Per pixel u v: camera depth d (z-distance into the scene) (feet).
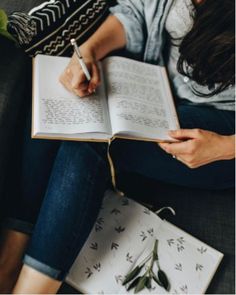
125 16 3.29
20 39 2.99
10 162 3.09
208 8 2.98
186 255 3.02
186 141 2.85
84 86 2.87
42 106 2.74
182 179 3.26
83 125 2.69
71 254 2.76
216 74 3.10
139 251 3.02
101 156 2.78
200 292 2.88
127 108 2.90
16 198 3.00
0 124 2.65
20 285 2.76
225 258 3.07
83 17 3.22
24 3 3.37
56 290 2.82
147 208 3.22
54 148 2.93
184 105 3.33
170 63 3.37
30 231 2.93
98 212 2.86
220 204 3.32
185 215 3.25
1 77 2.75
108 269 2.94
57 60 3.07
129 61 3.27
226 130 3.16
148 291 2.86
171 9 3.10
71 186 2.73
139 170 3.26
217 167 3.17
